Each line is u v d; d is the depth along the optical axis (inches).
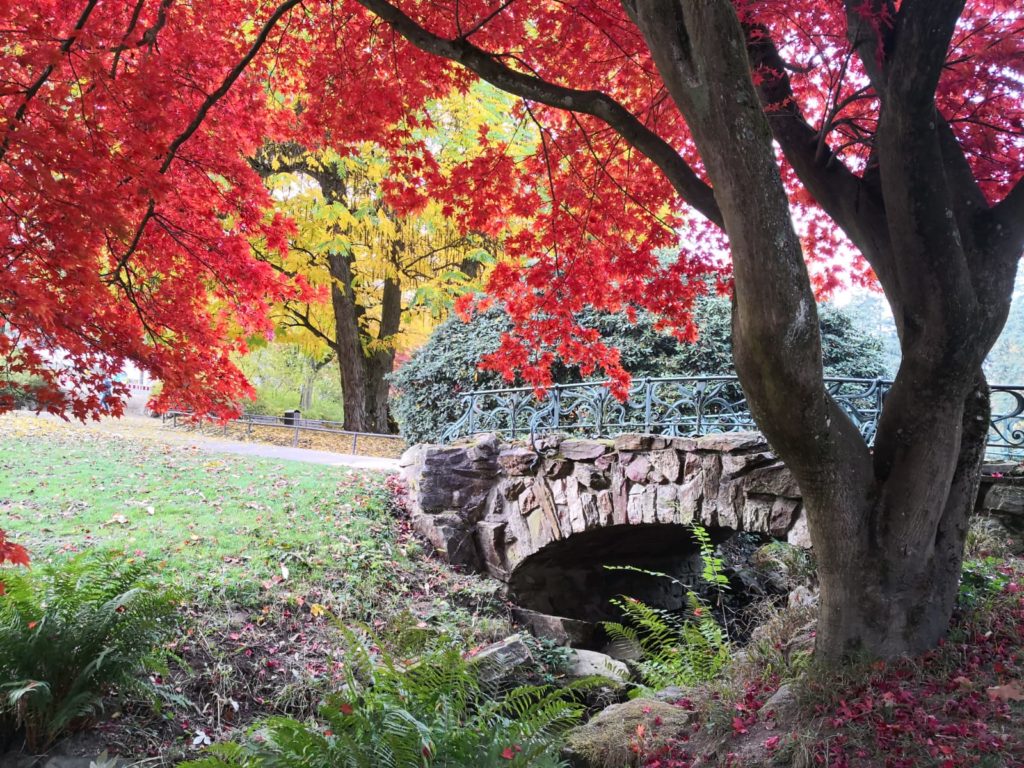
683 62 128.1
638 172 242.8
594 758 172.2
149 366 169.2
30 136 134.6
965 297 148.3
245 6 225.3
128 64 191.6
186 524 329.4
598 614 401.7
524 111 252.2
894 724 141.8
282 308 599.8
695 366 417.4
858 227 169.0
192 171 201.6
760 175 124.7
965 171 161.9
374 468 463.8
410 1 210.5
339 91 217.5
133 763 189.9
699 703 189.3
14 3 146.7
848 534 160.2
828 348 446.0
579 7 203.2
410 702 167.8
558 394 350.0
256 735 187.8
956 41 188.1
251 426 697.0
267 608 274.2
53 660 186.9
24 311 134.3
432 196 235.3
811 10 175.0
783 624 209.8
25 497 337.7
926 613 162.9
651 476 294.7
